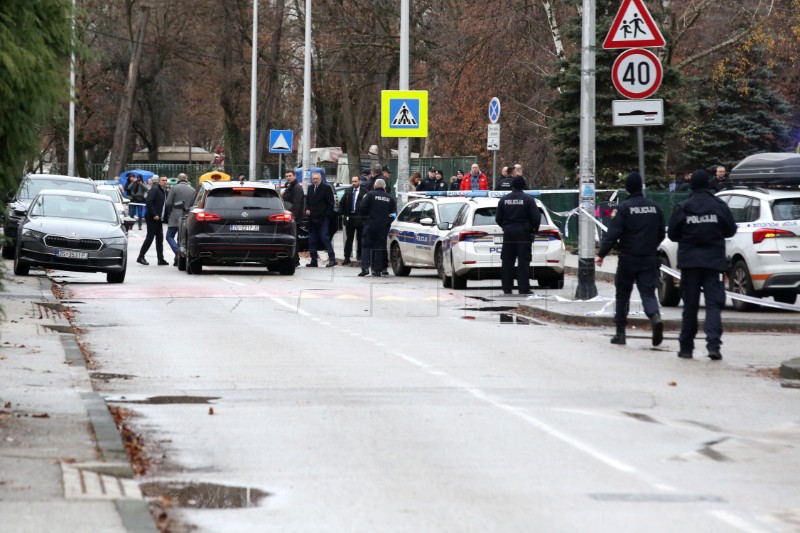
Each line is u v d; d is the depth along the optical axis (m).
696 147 135.25
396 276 79.25
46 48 25.97
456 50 132.00
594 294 57.84
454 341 44.25
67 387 31.94
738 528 19.33
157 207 86.69
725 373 37.06
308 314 53.50
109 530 17.88
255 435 26.53
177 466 23.44
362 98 187.25
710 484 22.42
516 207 62.72
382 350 41.38
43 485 20.61
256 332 46.25
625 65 50.81
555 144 102.25
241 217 76.19
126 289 64.88
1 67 24.97
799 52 140.12
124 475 22.12
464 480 22.48
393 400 31.28
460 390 33.00
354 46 153.88
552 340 44.97
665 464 24.14
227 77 187.50
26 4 25.48
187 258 77.44
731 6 125.56
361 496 21.16
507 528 19.09
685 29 110.94
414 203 79.12
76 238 68.25
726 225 40.38
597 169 100.62
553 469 23.52
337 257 98.88
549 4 118.62
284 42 183.50
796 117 153.25
